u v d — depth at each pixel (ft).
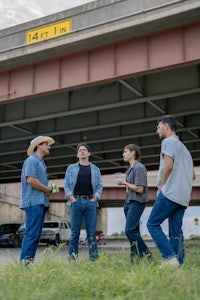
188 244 77.71
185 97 73.77
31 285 14.17
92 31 65.51
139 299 11.99
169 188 20.07
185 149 20.99
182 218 20.81
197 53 57.00
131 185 24.53
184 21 57.82
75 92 74.64
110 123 80.48
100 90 72.08
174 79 65.31
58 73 68.44
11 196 173.17
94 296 13.39
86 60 66.33
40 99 78.23
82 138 94.22
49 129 87.61
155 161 115.65
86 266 18.90
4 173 143.02
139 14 61.05
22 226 103.30
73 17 70.33
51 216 212.23
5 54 72.69
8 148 104.99
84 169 26.53
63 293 13.29
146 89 67.21
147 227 20.18
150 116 76.38
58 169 131.44
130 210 24.59
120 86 70.18
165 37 60.08
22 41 75.25
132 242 24.04
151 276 14.79
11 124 82.12
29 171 22.77
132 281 13.74
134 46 62.44
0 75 74.69
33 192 22.93
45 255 19.13
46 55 68.64
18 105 80.43
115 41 63.36
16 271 17.04
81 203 25.89
